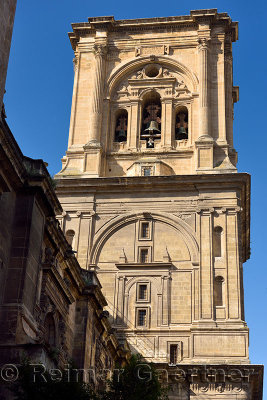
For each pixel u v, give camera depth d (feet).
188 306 162.71
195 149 179.42
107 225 173.58
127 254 170.40
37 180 103.09
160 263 167.32
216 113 184.96
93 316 132.46
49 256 111.65
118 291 166.91
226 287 162.30
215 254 166.81
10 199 100.73
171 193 174.50
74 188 177.17
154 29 197.16
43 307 108.06
